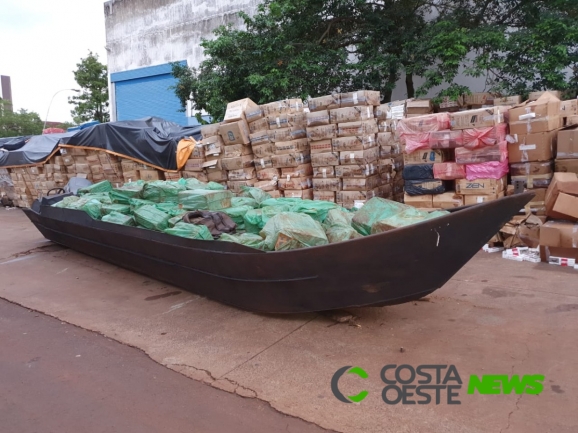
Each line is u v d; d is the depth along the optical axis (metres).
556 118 6.69
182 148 9.52
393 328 4.33
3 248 8.60
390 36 11.38
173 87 13.67
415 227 3.63
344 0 11.18
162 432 3.05
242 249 4.45
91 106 27.69
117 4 19.34
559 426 2.85
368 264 3.87
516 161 6.62
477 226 3.64
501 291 5.09
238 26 16.28
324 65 11.45
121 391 3.59
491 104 9.20
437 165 6.93
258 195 6.43
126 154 10.56
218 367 3.85
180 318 4.94
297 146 8.22
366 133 7.54
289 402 3.29
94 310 5.34
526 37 9.45
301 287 4.25
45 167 12.81
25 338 4.67
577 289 5.00
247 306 4.81
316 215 5.20
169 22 17.98
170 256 5.38
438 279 3.91
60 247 8.51
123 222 6.12
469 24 10.91
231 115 8.81
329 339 4.20
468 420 2.97
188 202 5.93
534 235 6.46
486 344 3.91
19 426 3.18
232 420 3.14
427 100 9.27
